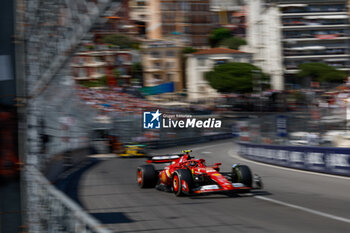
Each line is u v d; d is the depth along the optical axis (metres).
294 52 154.62
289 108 110.25
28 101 7.64
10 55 7.52
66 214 6.54
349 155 23.52
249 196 17.84
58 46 6.81
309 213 13.84
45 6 7.04
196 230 11.83
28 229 7.70
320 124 34.59
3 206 7.56
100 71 119.12
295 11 154.38
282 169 29.78
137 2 179.88
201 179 18.16
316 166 26.81
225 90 131.62
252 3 173.12
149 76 152.12
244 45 172.75
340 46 155.62
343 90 77.69
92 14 6.25
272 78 152.88
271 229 11.68
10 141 7.57
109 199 18.38
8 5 7.50
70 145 33.94
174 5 186.62
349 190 18.83
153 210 15.25
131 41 138.88
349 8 155.50
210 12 198.12
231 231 11.58
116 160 46.75
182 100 118.69
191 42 192.38
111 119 57.78
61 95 28.56
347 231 11.24
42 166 18.75
